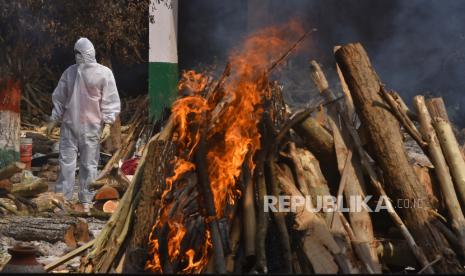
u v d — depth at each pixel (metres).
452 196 6.95
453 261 6.33
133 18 16.86
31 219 9.24
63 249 8.70
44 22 13.95
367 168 6.91
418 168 7.25
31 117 22.62
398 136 6.96
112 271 6.59
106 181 11.59
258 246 5.96
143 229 6.47
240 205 6.42
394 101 7.29
